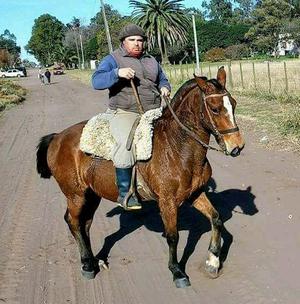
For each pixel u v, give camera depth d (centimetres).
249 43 8912
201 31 8819
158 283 549
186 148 496
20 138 1714
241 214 736
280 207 746
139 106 530
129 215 795
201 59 8262
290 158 1031
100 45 9050
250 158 1076
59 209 862
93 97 3247
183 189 503
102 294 539
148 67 540
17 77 8288
